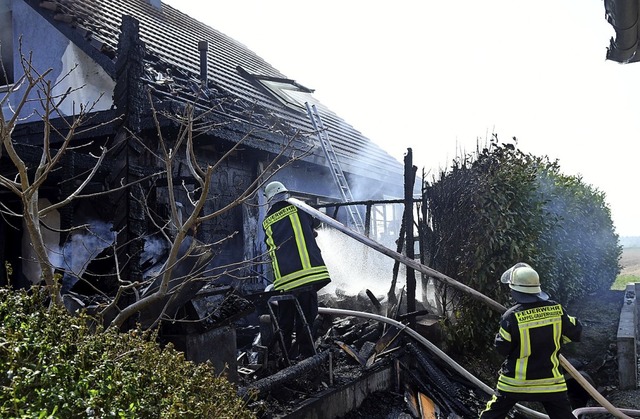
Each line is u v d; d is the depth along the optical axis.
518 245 7.28
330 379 5.25
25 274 7.61
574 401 6.15
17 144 5.61
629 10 5.57
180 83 8.66
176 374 2.61
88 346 2.29
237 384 4.59
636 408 6.45
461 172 7.56
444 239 7.49
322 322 7.02
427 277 7.65
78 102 8.14
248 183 8.97
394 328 6.30
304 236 5.54
